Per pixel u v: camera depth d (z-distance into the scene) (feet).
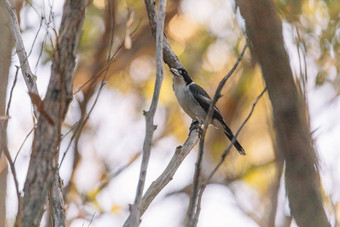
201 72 49.01
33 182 17.97
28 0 28.07
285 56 19.17
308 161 18.40
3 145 17.83
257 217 45.47
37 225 17.81
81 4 18.54
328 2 39.86
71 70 18.47
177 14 48.78
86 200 42.09
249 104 49.37
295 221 18.17
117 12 44.42
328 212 22.81
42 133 18.26
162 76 20.16
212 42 48.29
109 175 44.86
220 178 48.80
